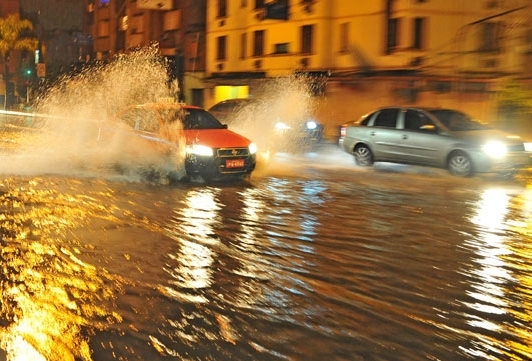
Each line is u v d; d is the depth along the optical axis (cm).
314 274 623
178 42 4306
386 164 1631
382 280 610
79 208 917
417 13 2695
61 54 6022
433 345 456
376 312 522
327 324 492
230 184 1217
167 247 710
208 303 534
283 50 3362
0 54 6238
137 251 689
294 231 811
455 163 1375
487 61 2666
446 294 573
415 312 525
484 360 434
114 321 487
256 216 902
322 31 3078
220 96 3925
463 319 512
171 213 905
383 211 966
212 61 3975
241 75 3650
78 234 758
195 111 1328
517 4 2578
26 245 698
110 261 648
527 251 737
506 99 2188
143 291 559
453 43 2739
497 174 1388
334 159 1758
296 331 476
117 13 5081
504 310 536
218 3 3888
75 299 533
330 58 3111
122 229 792
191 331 471
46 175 1228
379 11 2811
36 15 6569
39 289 555
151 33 4544
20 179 1170
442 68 2711
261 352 436
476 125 1459
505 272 648
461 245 757
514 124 2106
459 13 2745
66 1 5997
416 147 1437
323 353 437
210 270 629
